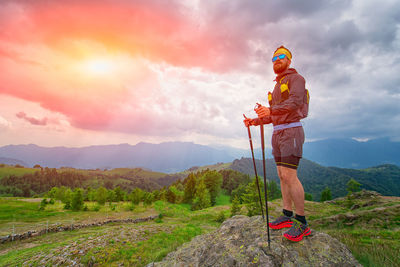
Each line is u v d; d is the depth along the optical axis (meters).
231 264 2.72
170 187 74.00
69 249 12.85
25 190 191.38
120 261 11.49
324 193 70.38
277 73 3.11
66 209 45.12
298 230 2.77
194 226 22.98
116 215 39.56
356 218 17.08
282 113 2.63
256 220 3.70
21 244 19.58
